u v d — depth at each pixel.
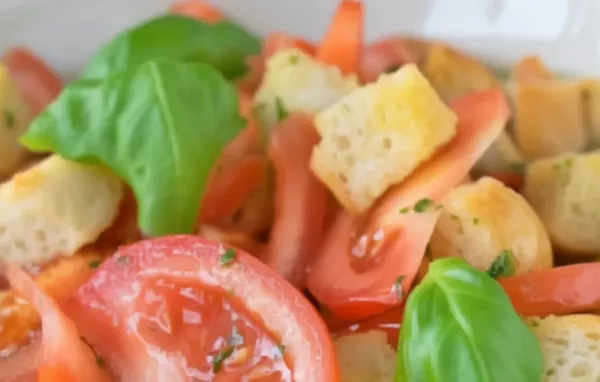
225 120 0.19
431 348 0.17
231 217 0.20
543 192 0.21
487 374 0.17
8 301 0.19
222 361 0.18
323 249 0.19
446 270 0.17
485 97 0.20
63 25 0.24
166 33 0.22
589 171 0.21
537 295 0.19
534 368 0.17
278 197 0.20
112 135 0.19
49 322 0.18
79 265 0.19
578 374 0.18
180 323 0.18
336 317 0.19
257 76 0.23
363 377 0.18
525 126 0.23
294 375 0.17
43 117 0.19
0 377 0.18
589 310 0.19
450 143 0.19
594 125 0.23
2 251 0.19
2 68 0.21
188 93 0.19
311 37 0.24
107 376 0.18
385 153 0.19
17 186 0.19
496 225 0.19
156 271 0.18
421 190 0.19
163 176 0.19
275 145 0.20
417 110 0.19
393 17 0.24
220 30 0.22
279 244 0.20
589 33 0.23
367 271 0.19
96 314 0.18
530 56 0.23
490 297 0.17
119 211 0.20
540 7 0.23
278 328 0.18
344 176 0.19
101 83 0.19
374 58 0.23
